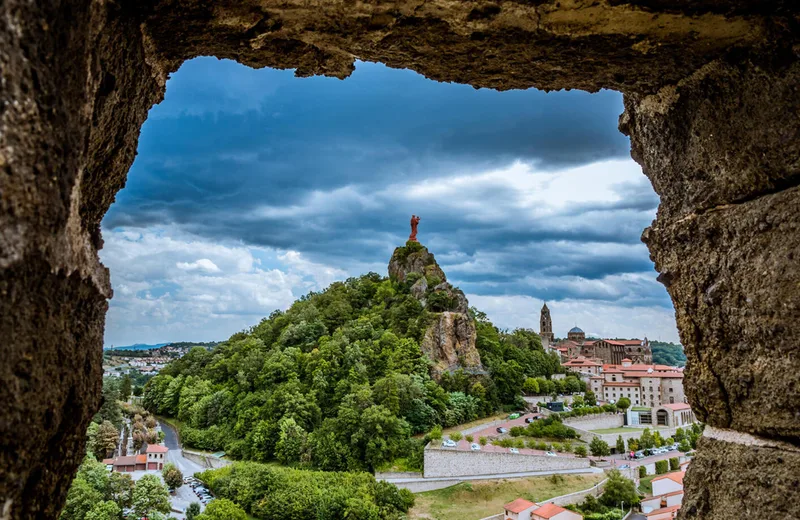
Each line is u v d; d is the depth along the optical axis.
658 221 4.37
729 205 3.61
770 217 3.28
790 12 3.17
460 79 4.20
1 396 2.07
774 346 3.25
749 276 3.41
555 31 3.45
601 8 3.25
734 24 3.33
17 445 2.22
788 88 3.23
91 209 3.12
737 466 3.51
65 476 2.88
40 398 2.34
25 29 2.14
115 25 2.90
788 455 3.19
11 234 2.07
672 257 4.16
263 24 3.49
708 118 3.73
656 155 4.36
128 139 3.42
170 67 3.88
